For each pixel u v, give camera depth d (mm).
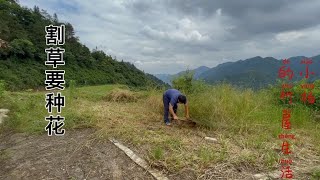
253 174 4797
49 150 5883
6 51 50812
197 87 9727
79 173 4930
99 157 5418
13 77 44188
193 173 4742
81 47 74500
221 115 7469
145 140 5984
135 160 5176
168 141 5914
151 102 9273
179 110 7918
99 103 10266
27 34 62406
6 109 9469
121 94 11203
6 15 63375
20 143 6441
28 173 4988
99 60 74188
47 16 77125
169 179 4590
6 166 5316
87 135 6605
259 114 7652
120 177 4730
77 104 9547
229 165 4992
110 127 6809
